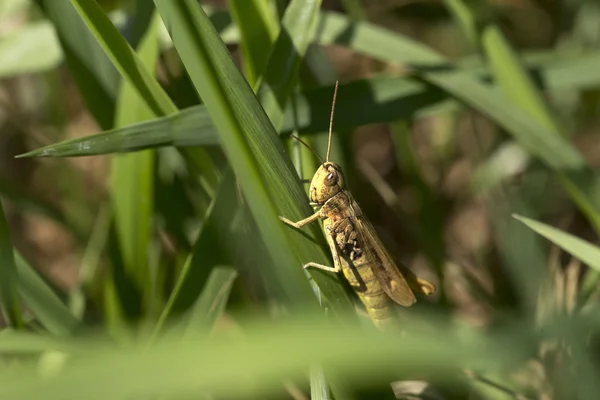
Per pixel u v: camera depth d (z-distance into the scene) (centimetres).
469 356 10
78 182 20
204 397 16
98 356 9
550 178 21
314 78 18
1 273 15
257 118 15
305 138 17
